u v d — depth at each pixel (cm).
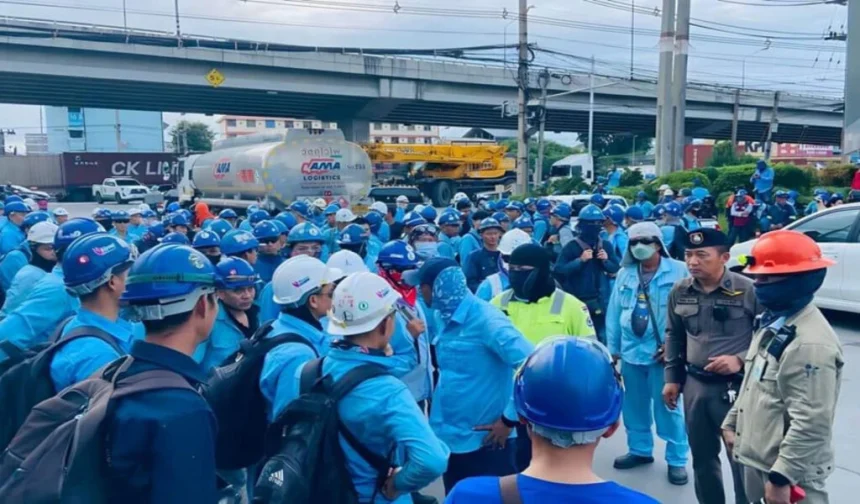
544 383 165
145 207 1302
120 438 188
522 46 2855
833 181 2417
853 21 1845
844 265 916
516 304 429
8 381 277
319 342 321
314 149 2477
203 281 218
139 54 3594
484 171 4128
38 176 5366
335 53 4103
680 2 2483
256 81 3969
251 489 367
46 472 188
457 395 366
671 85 2517
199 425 197
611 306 527
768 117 6112
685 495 479
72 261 288
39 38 3369
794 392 275
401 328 407
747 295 376
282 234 770
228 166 2597
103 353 276
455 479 372
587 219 677
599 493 160
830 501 458
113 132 9194
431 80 4438
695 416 386
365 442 255
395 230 1154
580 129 6353
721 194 2341
